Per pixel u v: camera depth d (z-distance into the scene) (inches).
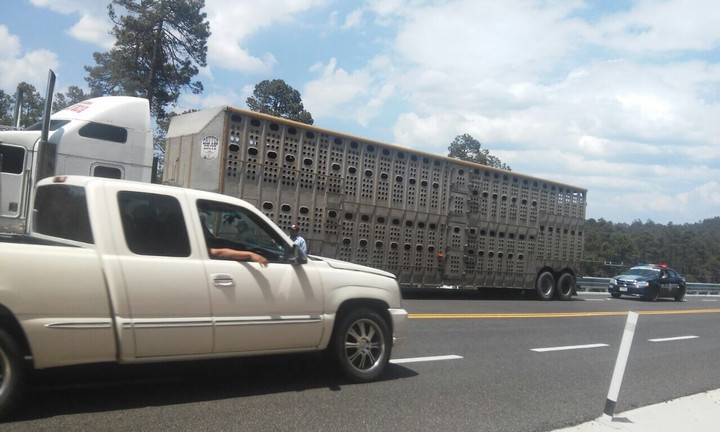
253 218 234.7
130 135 512.1
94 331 187.6
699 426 241.9
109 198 199.6
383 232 606.5
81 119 490.9
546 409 246.4
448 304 629.0
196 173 521.3
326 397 236.2
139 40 1402.6
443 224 658.8
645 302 909.2
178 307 202.7
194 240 212.1
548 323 526.6
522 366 330.6
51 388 221.1
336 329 250.8
